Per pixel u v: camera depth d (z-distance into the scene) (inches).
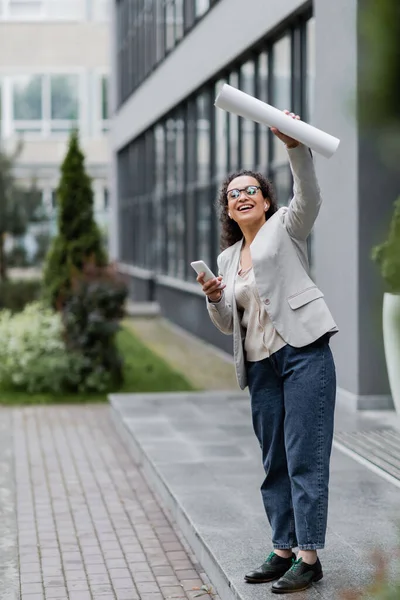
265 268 151.9
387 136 62.5
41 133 1347.2
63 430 345.7
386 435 278.2
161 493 246.5
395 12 60.8
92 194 534.6
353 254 319.9
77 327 424.2
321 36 339.0
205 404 355.9
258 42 454.9
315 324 151.5
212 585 181.9
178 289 711.7
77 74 1348.4
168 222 761.0
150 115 797.2
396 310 68.0
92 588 183.2
